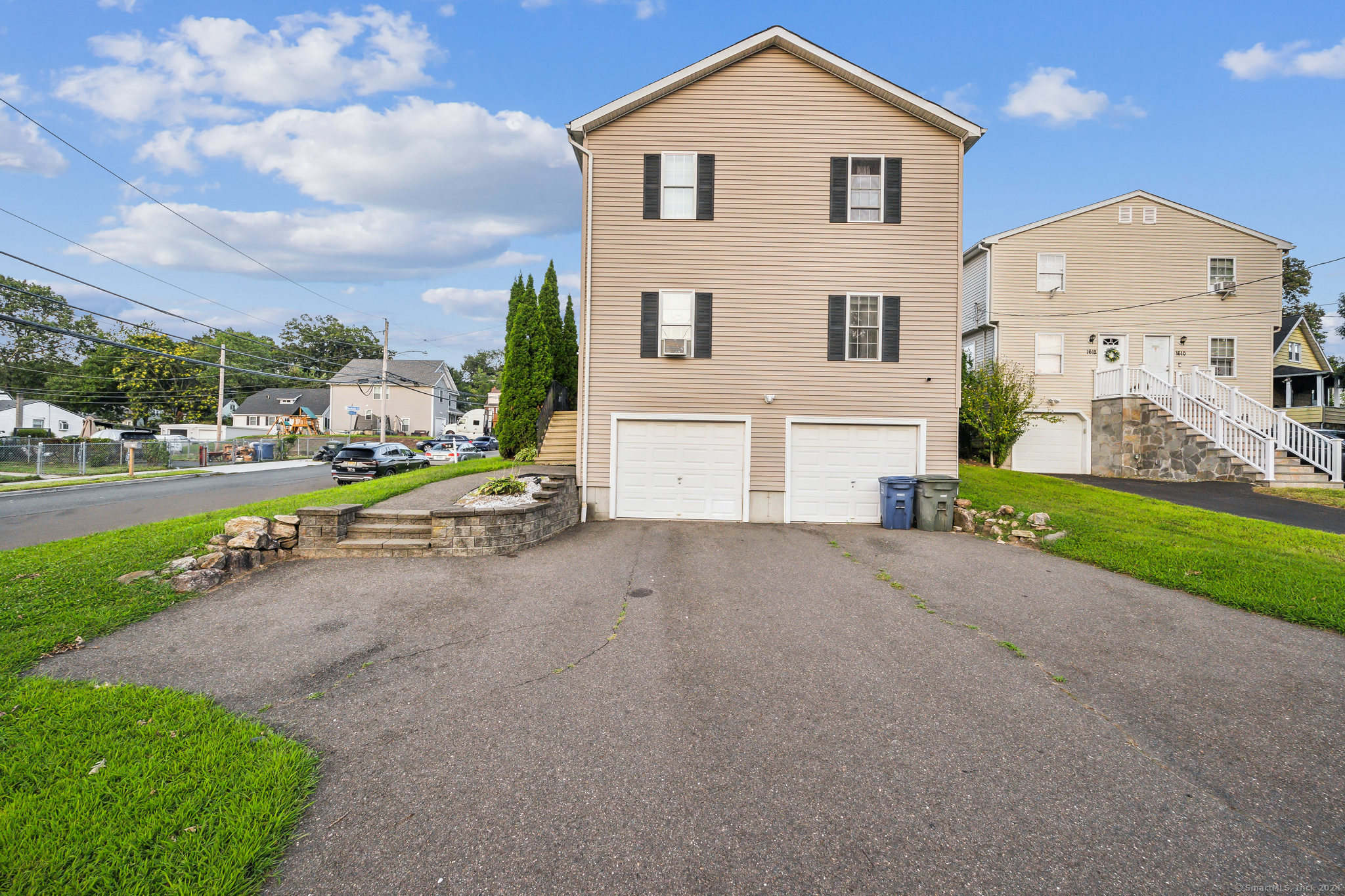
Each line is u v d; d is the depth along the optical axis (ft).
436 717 14.38
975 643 19.08
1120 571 27.09
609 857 9.75
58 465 89.40
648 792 11.48
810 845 10.05
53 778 11.21
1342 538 31.27
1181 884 9.30
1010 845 10.12
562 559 29.50
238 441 122.83
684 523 40.11
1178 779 12.09
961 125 40.37
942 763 12.56
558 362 63.16
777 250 41.37
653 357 41.34
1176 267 66.59
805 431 41.32
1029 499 42.68
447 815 10.78
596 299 41.42
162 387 183.32
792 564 28.81
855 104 41.39
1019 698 15.48
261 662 17.42
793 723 14.15
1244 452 53.52
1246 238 66.59
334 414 194.29
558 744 13.21
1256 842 10.28
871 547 32.42
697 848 9.98
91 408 185.78
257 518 28.99
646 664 17.48
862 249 41.32
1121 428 62.18
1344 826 10.72
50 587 22.33
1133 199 66.95
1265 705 15.10
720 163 41.42
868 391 41.19
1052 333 66.85
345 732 13.64
